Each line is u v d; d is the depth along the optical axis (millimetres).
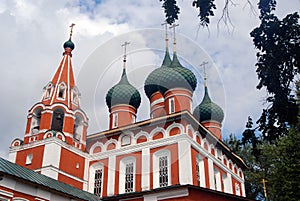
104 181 24516
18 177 16391
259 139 10273
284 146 24547
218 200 19562
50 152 23016
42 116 25031
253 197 35531
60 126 25422
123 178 23875
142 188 22531
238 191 30031
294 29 8641
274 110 9281
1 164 17531
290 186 23438
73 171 24031
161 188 19891
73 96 26828
